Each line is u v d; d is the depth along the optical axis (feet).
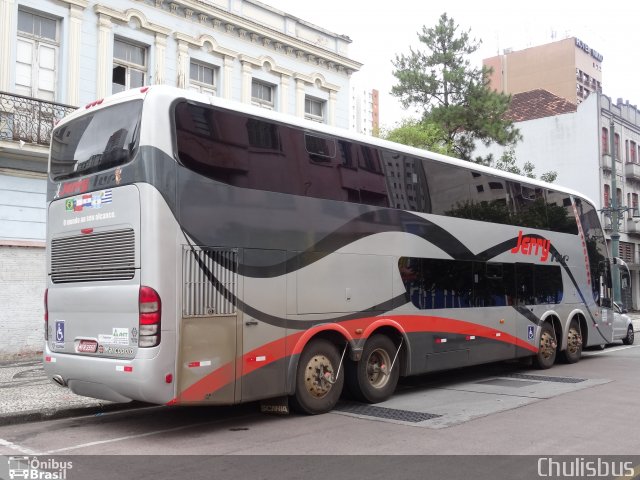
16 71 48.44
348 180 29.73
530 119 136.77
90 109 25.89
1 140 44.55
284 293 26.14
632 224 132.67
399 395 32.94
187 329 22.76
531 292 41.86
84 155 25.57
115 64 54.90
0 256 45.37
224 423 26.35
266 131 26.53
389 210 31.65
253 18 66.13
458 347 35.24
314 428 24.93
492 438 22.86
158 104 23.17
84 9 52.31
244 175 25.27
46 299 26.89
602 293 50.57
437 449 21.38
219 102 25.08
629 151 138.31
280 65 68.39
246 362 24.50
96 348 23.98
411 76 104.99
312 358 27.50
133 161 23.08
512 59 213.25
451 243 35.35
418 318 32.71
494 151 137.08
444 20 106.32
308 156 28.07
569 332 46.37
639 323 94.43
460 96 104.99
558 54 204.33
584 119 129.08
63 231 26.08
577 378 38.68
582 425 24.97
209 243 23.68
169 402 22.17
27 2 48.85
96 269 24.23
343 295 28.66
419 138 90.38
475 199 37.81
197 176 23.68
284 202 26.61
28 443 23.12
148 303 22.12
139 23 55.88
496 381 37.88
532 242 42.39
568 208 47.39
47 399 30.27
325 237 28.12
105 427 25.96
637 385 35.55
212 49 61.67
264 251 25.53
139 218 22.59
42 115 47.52
